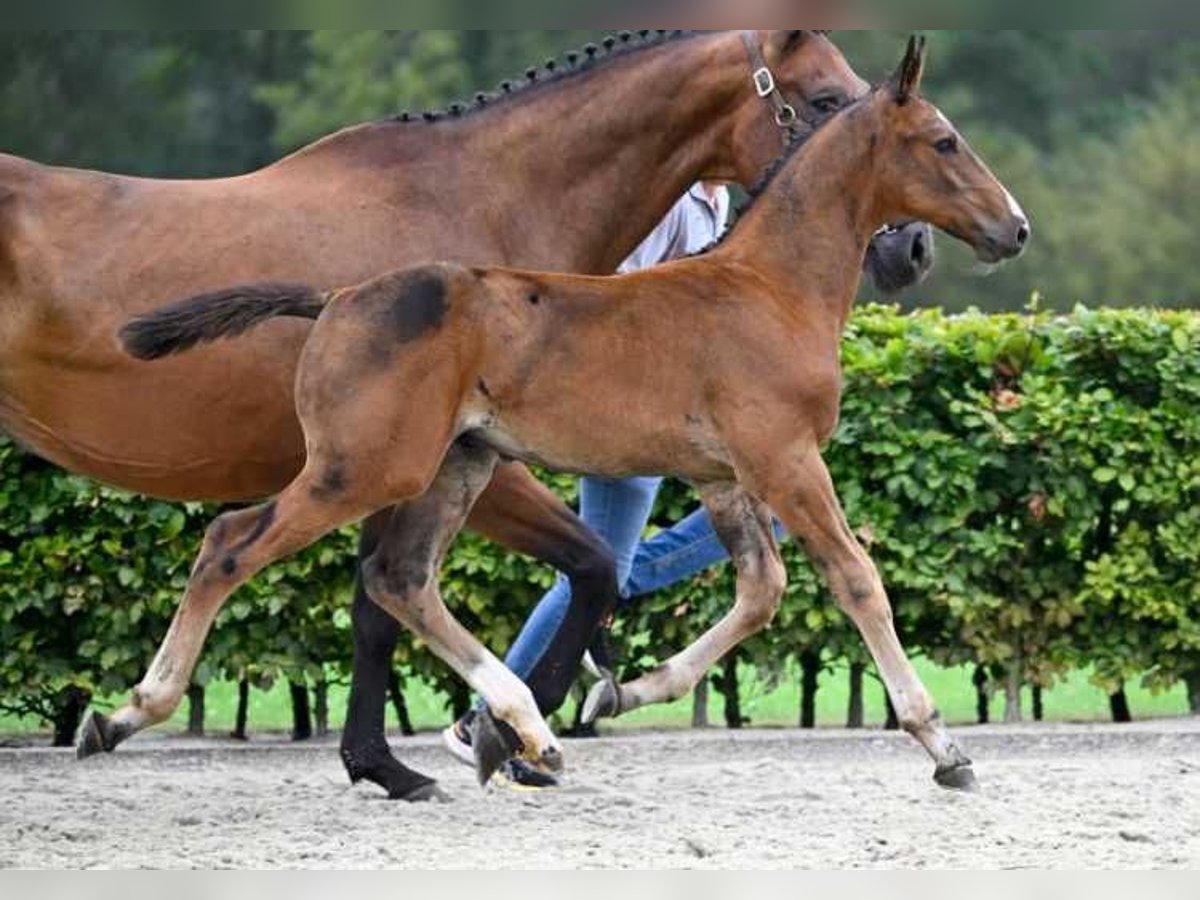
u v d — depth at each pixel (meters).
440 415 9.31
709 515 10.34
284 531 9.29
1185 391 13.14
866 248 10.17
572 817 10.05
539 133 10.33
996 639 13.35
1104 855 8.88
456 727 10.89
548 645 10.43
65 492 12.52
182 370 9.77
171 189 10.02
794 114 10.42
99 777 11.70
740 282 9.76
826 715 15.34
